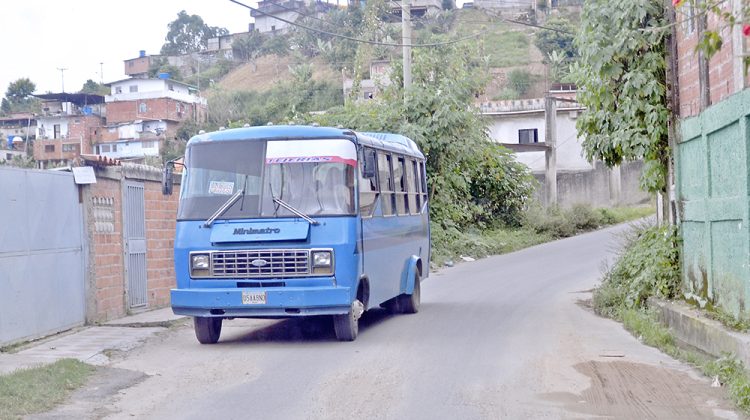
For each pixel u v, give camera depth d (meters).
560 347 11.62
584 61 14.76
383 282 13.80
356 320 12.35
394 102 28.41
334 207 11.88
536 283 20.77
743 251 10.31
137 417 7.73
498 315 15.23
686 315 11.83
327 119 29.03
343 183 12.03
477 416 7.70
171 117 56.94
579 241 32.50
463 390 8.83
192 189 12.27
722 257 11.30
